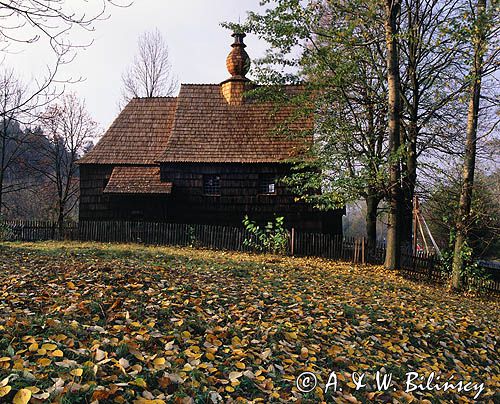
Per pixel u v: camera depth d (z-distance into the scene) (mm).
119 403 4332
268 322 7875
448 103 21984
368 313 9672
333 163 21062
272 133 24469
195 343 6277
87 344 5621
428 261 20094
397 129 18547
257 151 26547
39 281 8883
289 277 13047
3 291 7973
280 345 6793
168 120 29781
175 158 26156
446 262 19250
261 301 9172
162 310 7469
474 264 18219
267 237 25375
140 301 7855
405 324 9391
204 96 29641
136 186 25828
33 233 26750
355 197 19453
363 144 22500
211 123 28109
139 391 4660
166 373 5094
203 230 25359
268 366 5973
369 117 22938
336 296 11000
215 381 5270
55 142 40000
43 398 4055
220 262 15625
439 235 37875
